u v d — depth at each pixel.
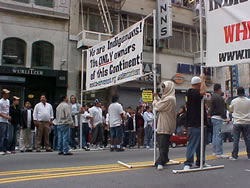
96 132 10.22
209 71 24.06
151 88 20.83
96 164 6.44
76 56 18.42
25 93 16.86
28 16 17.14
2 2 16.31
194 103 5.44
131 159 7.26
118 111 9.52
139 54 7.07
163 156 5.61
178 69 22.48
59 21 18.09
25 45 17.05
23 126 9.51
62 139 8.48
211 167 5.56
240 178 4.81
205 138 5.64
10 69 16.02
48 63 17.66
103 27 19.97
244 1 5.20
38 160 7.11
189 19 23.97
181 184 4.41
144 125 11.98
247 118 6.72
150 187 4.23
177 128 12.42
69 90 17.89
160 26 21.19
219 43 5.53
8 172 5.43
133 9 21.16
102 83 9.34
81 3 18.88
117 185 4.34
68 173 5.29
